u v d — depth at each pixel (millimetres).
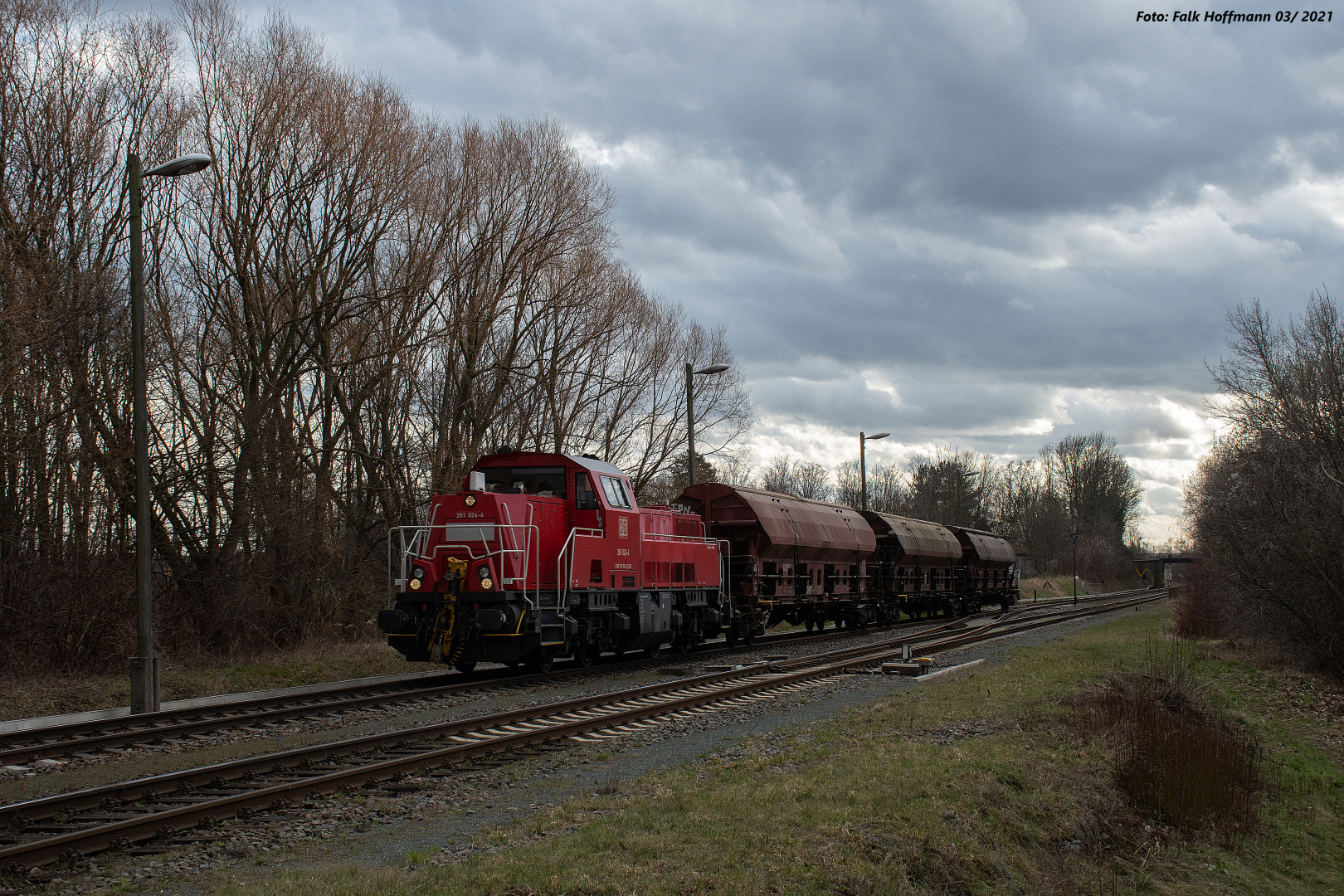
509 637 16375
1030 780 10328
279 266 24422
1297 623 22875
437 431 27797
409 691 15242
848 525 31172
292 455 23656
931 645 22125
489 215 28109
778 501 27438
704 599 22703
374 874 6383
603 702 14109
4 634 17328
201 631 21234
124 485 20656
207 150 23516
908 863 7551
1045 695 14938
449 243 27672
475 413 28516
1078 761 11383
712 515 25719
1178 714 14891
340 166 24594
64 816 7766
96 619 18234
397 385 27109
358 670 19844
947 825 8477
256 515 22734
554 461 18891
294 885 6168
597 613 18922
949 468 97500
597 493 18531
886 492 102938
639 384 35312
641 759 10578
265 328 23859
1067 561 100875
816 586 28609
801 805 8391
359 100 25297
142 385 14461
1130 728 12750
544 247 29016
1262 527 23453
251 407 22969
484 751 10570
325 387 26016
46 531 19188
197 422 23109
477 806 8547
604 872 6438
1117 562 102438
